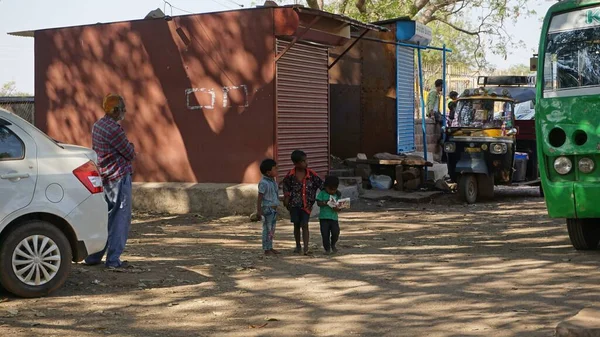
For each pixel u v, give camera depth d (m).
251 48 16.12
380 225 14.71
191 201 16.47
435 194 19.05
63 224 8.43
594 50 10.56
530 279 9.12
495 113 18.62
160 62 17.02
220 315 7.61
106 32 17.52
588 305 7.71
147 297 8.35
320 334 6.89
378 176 19.92
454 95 23.47
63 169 8.38
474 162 18.42
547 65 10.83
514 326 6.97
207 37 16.52
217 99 16.52
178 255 11.16
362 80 21.56
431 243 12.38
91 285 8.84
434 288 8.72
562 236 12.88
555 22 10.93
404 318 7.40
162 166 17.12
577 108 10.43
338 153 21.83
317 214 16.02
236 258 10.88
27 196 8.10
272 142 16.06
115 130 9.66
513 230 13.82
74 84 17.89
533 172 19.86
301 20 16.05
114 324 7.22
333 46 17.83
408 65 22.20
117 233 9.78
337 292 8.60
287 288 8.83
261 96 16.09
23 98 20.19
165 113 17.03
